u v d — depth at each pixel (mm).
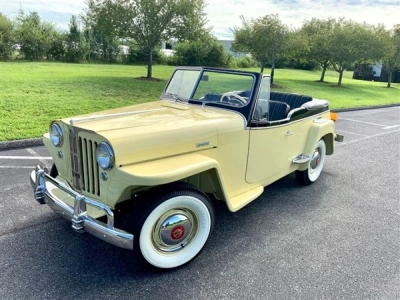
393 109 13773
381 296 2449
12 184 4074
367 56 21031
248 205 3904
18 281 2422
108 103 9312
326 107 4691
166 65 25875
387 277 2672
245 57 28062
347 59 21031
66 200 2662
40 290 2342
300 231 3346
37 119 7066
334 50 21234
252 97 3176
